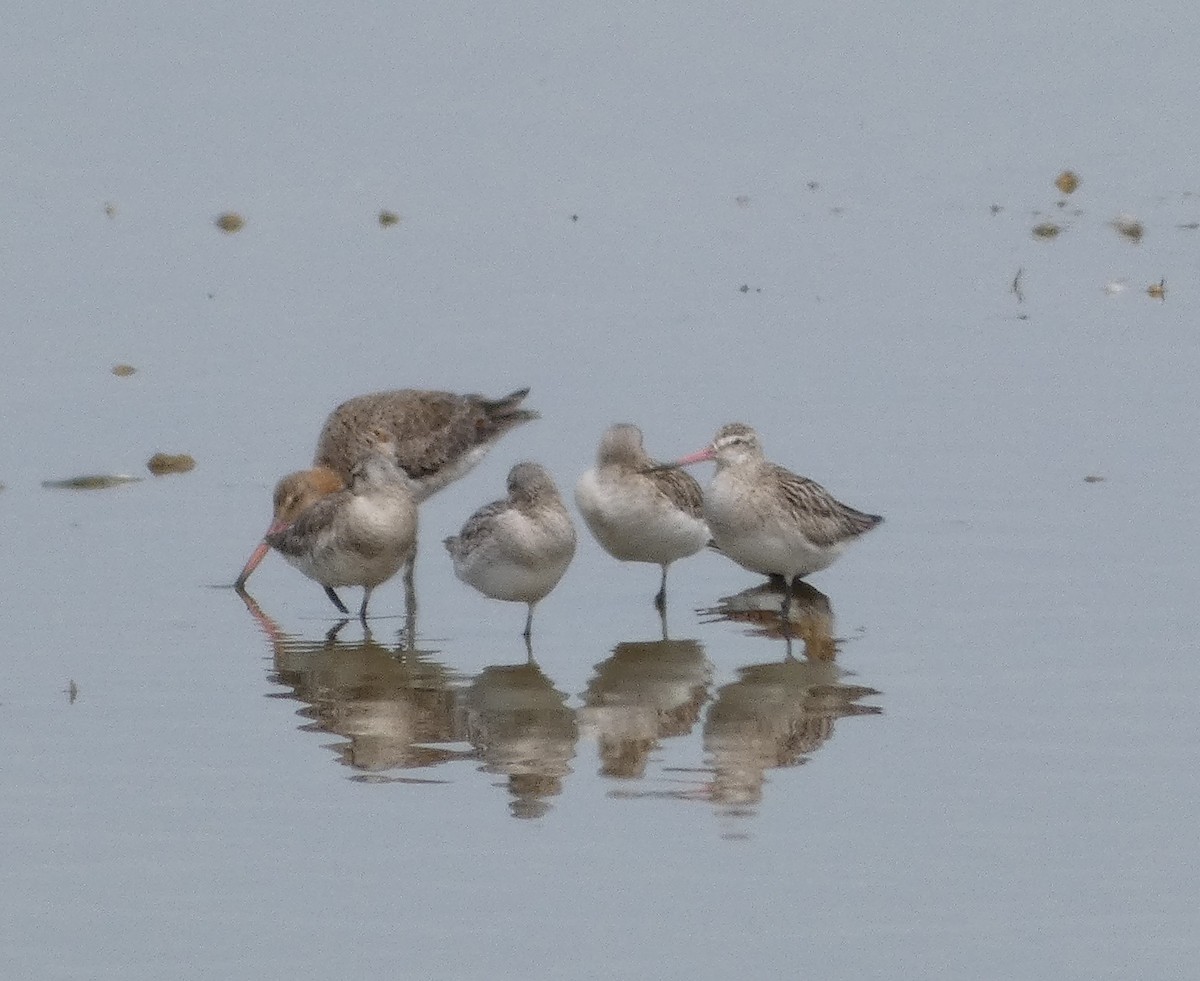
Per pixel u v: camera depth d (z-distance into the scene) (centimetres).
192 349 2217
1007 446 1923
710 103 3095
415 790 1312
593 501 1647
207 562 1723
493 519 1551
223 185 2781
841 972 1085
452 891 1176
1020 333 2239
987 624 1568
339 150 2905
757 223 2636
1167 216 2644
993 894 1165
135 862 1212
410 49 3309
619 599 1691
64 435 1975
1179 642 1520
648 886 1179
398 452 1838
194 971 1093
